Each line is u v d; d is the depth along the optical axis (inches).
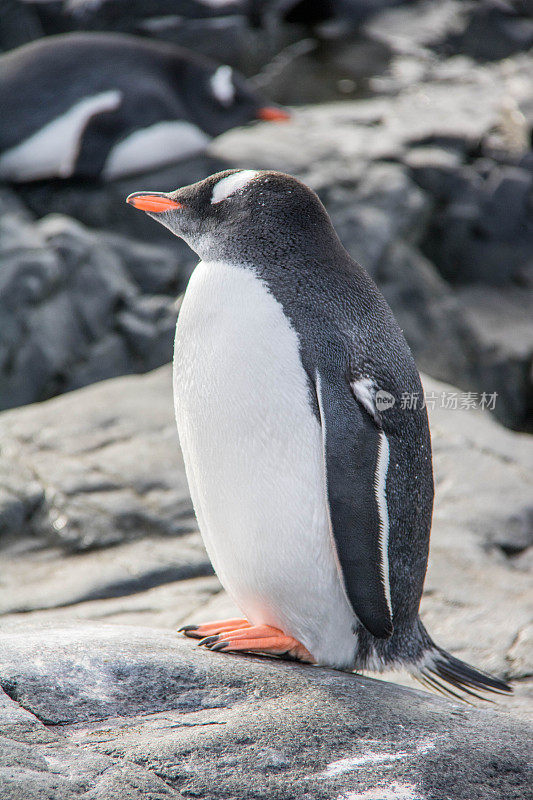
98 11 1371.8
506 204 1250.6
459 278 1280.8
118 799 232.2
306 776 254.5
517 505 575.8
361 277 344.8
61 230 941.8
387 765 262.5
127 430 638.5
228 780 249.8
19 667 287.4
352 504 312.2
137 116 1048.2
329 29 1706.4
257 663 323.3
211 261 342.6
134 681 291.1
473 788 257.3
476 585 496.7
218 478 331.9
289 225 339.0
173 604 483.8
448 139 1283.2
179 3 1411.2
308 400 317.7
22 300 893.8
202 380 328.8
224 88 1097.4
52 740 254.5
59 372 910.4
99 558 535.2
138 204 365.4
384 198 1120.8
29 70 1045.2
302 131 1254.3
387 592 319.3
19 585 508.4
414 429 336.5
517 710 379.2
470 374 1113.4
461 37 1726.1
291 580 331.9
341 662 345.4
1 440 621.6
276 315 321.7
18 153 1035.3
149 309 948.6
